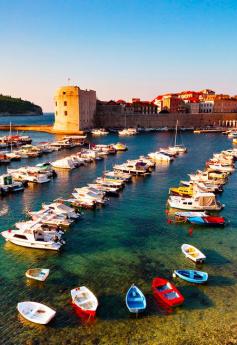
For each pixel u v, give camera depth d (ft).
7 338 66.13
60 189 177.06
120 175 201.98
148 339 66.13
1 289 82.33
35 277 85.10
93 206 143.54
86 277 88.33
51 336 66.74
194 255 98.68
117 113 579.07
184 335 67.41
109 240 111.65
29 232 103.71
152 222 128.77
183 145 382.22
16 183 175.73
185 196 165.58
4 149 325.83
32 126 556.10
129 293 78.69
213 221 125.39
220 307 76.33
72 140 387.55
